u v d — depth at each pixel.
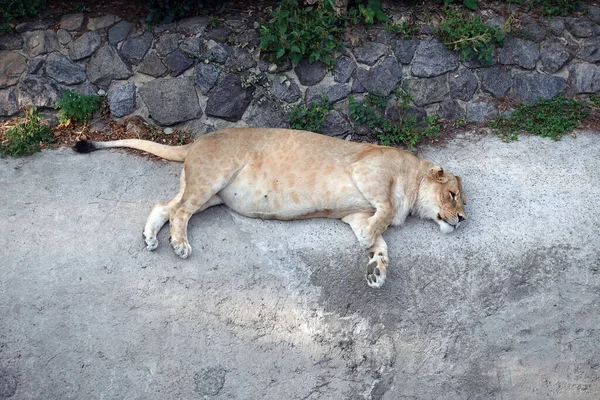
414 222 6.10
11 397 5.44
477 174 6.47
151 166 6.40
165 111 6.71
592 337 5.84
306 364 5.66
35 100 6.70
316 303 5.78
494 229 6.09
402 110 6.86
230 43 6.88
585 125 6.90
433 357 5.75
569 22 7.25
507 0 7.32
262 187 5.92
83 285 5.71
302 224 6.04
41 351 5.52
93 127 6.68
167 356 5.57
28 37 6.88
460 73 6.98
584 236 6.11
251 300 5.73
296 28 6.82
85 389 5.48
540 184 6.40
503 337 5.81
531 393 5.71
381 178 5.85
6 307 5.62
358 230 5.90
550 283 5.94
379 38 6.98
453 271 5.91
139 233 5.93
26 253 5.81
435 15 7.18
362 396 5.66
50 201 6.10
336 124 6.75
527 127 6.83
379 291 5.83
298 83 6.83
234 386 5.57
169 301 5.69
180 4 6.98
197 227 5.96
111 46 6.86
